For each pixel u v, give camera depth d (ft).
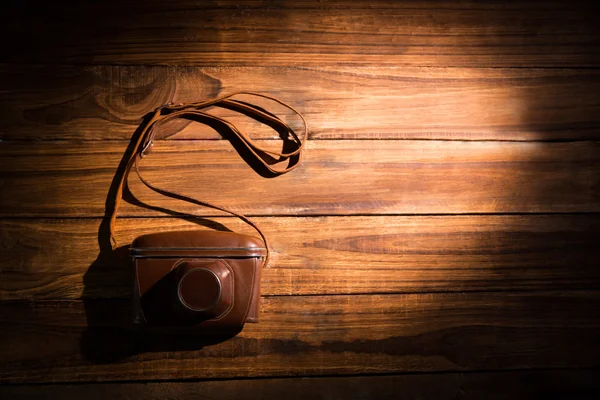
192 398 2.28
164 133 2.37
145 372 2.28
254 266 2.20
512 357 2.39
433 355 2.37
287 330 2.33
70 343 2.27
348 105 2.45
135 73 2.39
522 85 2.52
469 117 2.48
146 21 2.41
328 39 2.47
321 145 2.42
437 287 2.40
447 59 2.50
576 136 2.51
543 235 2.46
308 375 2.33
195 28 2.42
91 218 2.32
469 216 2.44
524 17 2.53
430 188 2.44
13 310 2.27
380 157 2.43
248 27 2.44
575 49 2.53
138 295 2.16
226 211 2.33
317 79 2.45
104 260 2.31
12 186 2.31
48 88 2.35
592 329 2.42
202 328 2.19
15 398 2.23
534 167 2.48
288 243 2.37
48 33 2.37
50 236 2.30
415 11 2.51
